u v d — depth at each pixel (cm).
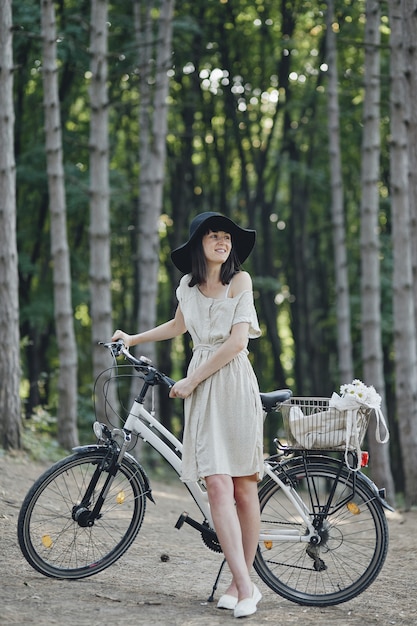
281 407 494
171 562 592
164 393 2077
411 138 978
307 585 496
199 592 512
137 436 510
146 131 1677
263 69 2009
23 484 823
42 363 1850
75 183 1516
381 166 1947
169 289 2194
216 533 471
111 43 1673
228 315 474
